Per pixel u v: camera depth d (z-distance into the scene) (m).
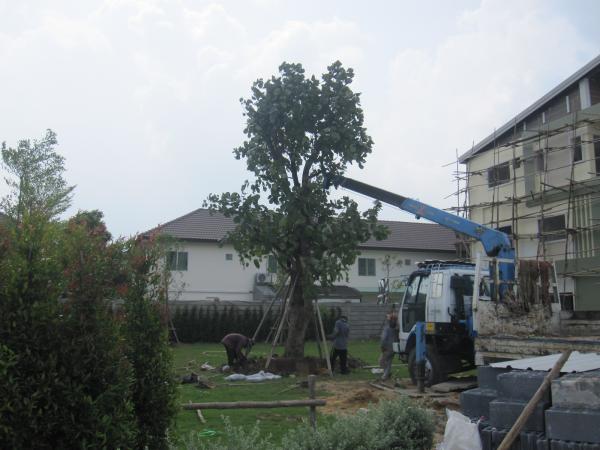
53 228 4.14
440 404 9.95
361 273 40.00
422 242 42.03
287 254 15.35
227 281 36.88
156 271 5.29
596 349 7.56
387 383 13.20
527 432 5.90
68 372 3.81
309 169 15.59
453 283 12.55
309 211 14.98
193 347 24.56
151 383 4.93
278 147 15.66
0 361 3.50
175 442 5.07
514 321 11.07
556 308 12.46
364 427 5.53
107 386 3.96
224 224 38.19
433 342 12.57
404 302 13.77
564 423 5.54
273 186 14.85
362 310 28.89
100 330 4.00
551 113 25.11
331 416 9.33
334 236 15.01
